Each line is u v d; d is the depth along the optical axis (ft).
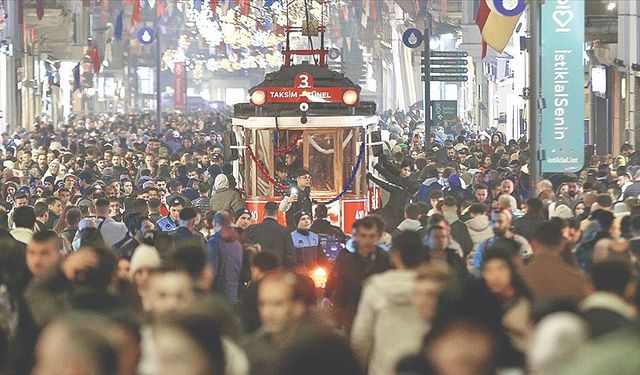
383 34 589.73
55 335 41.98
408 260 76.07
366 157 173.17
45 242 84.84
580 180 199.31
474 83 485.15
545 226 83.71
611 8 291.38
